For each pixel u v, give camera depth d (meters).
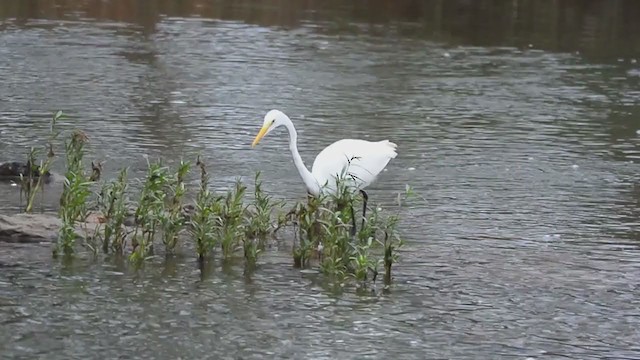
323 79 24.28
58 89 21.83
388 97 22.66
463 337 10.25
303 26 32.28
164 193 13.28
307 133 19.11
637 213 14.75
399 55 28.12
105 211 13.12
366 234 12.37
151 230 12.41
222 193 14.93
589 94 23.97
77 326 10.16
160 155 17.05
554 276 12.00
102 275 11.53
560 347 10.09
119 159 16.66
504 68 26.95
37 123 18.88
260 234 12.98
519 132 19.92
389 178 16.27
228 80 23.61
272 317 10.57
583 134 19.95
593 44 31.44
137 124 19.19
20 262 11.80
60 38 28.09
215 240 12.25
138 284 11.31
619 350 10.06
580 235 13.61
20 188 14.91
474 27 33.81
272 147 18.00
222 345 9.87
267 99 21.81
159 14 33.19
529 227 13.91
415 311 10.85
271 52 27.50
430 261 12.41
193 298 10.98
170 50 27.09
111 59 25.44
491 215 14.43
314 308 10.84
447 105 22.12
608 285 11.75
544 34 32.97
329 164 13.68
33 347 9.66
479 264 12.34
